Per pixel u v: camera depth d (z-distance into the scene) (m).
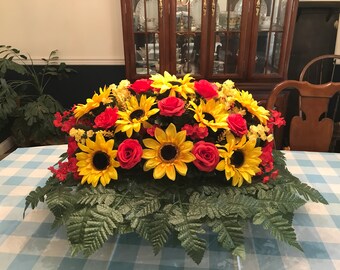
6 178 1.01
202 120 0.67
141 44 2.23
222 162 0.67
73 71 2.65
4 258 0.69
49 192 0.70
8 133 2.78
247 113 0.76
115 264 0.67
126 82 0.79
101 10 2.47
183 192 0.67
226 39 2.18
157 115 0.68
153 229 0.60
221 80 2.25
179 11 2.12
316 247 0.71
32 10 2.49
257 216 0.63
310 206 0.85
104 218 0.61
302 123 1.28
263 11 2.10
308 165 1.10
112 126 0.68
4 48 2.59
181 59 2.25
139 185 0.67
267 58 2.21
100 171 0.68
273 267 0.66
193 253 0.58
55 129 2.39
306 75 2.38
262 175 0.73
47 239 0.74
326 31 2.27
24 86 2.61
